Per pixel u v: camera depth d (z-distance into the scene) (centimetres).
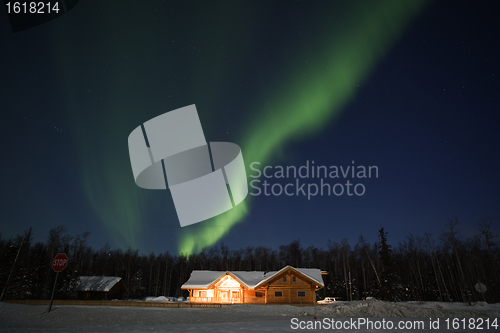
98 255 8962
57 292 5478
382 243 5559
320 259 9119
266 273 5016
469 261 6100
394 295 5222
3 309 2230
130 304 3638
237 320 2366
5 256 4956
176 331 1502
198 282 4897
